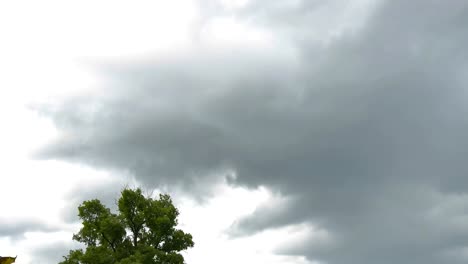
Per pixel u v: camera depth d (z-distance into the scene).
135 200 31.45
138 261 27.55
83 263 29.45
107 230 30.31
